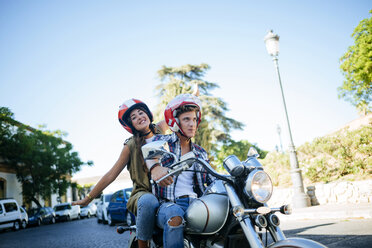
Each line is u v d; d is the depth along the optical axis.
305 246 1.64
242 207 1.89
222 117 26.55
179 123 2.50
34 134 31.75
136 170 2.69
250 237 1.79
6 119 29.66
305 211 8.21
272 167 13.21
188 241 2.18
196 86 3.72
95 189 2.79
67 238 10.93
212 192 2.14
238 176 1.95
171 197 2.44
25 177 31.61
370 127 10.23
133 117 3.00
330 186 9.53
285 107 10.19
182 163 2.00
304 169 11.48
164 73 28.14
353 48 18.50
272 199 10.91
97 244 8.10
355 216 6.95
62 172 32.19
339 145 10.88
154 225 2.36
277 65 10.70
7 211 21.27
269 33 10.79
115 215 13.74
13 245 10.23
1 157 30.34
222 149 33.50
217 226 2.00
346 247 4.26
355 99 19.98
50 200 38.72
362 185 8.88
